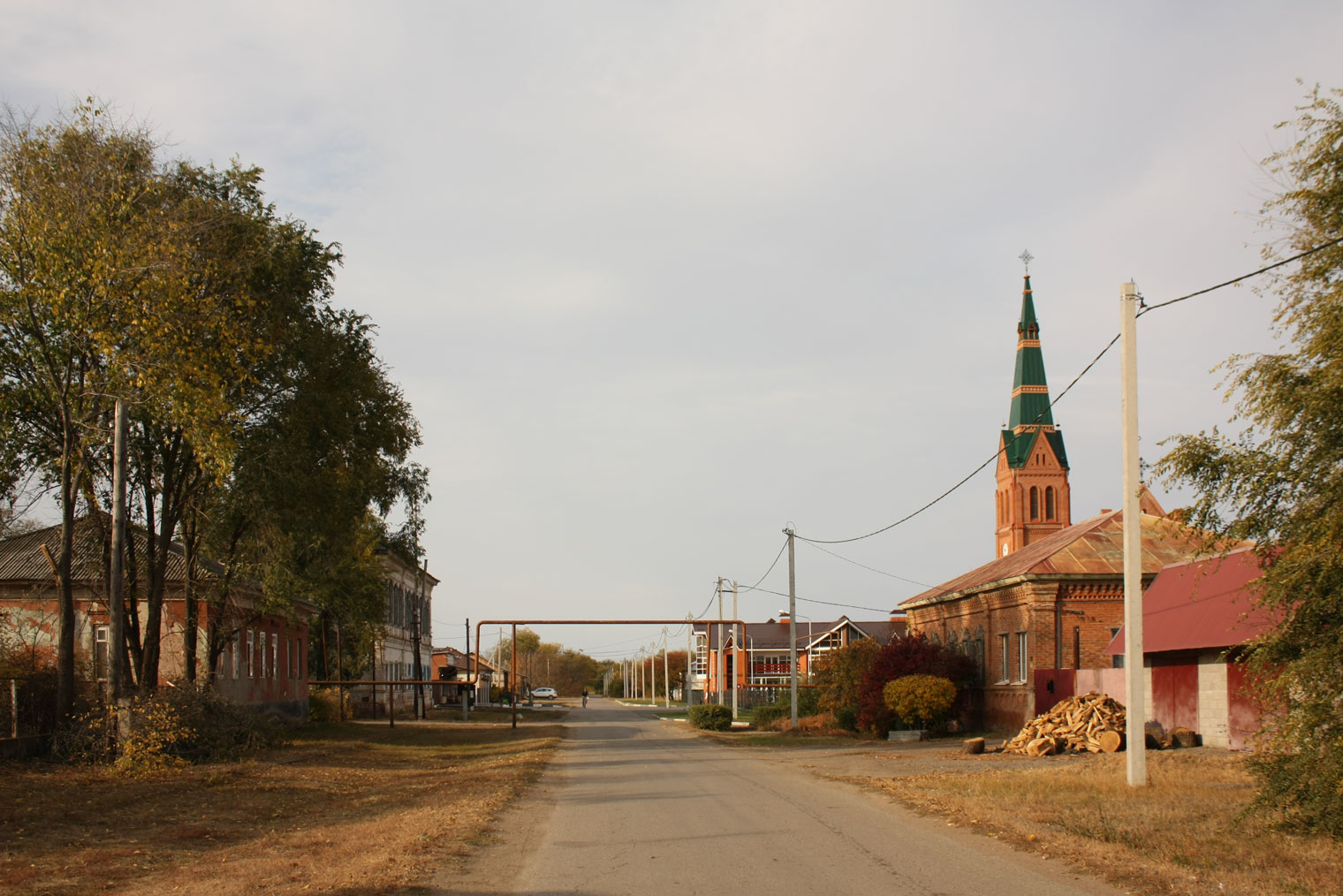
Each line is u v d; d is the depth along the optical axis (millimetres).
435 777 21375
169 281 22375
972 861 10328
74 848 11500
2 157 22312
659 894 8852
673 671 145250
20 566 32250
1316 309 11148
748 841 11836
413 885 9219
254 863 10438
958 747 29938
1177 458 12000
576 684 180750
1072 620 32406
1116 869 9492
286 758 25453
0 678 23141
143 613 33188
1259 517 11492
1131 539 16094
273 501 27453
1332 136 11102
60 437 24781
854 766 23500
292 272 27844
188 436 23484
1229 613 22250
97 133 23625
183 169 26562
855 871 9820
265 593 33469
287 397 27906
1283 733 10930
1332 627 10875
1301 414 10875
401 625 77375
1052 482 82375
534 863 10422
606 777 21312
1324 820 10562
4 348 22625
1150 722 24938
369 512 46906
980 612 37750
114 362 21891
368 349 30672
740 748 32344
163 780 19109
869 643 40594
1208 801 13766
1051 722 26094
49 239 21703
